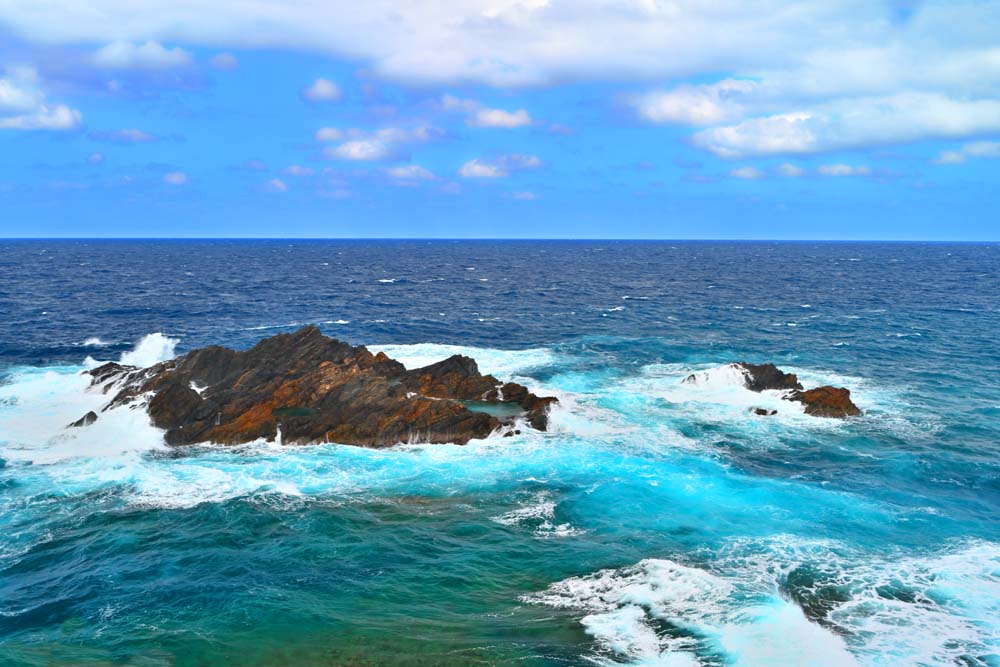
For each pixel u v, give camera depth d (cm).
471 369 3922
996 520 2444
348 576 2030
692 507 2520
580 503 2542
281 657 1644
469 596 1931
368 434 3139
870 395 4122
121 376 3872
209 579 2002
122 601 1884
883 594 1934
